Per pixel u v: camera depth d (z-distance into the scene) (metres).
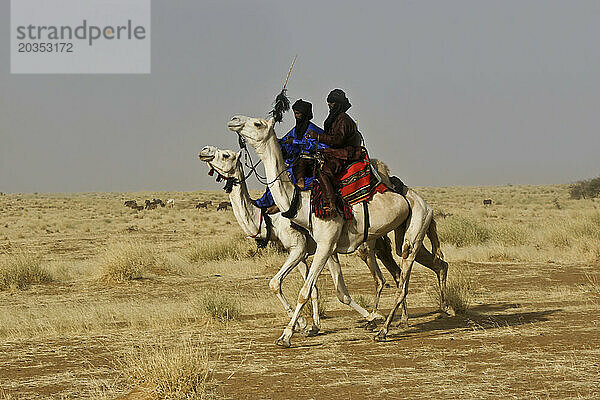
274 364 11.68
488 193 145.38
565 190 147.62
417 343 13.09
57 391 10.28
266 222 14.51
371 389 9.92
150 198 149.75
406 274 14.12
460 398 9.36
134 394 9.84
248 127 12.95
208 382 10.43
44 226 66.50
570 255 29.25
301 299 13.10
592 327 13.99
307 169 13.38
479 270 25.67
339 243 13.54
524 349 12.11
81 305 20.05
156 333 15.12
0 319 17.45
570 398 9.18
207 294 18.03
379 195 13.60
